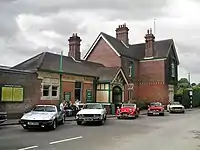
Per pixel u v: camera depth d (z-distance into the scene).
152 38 43.25
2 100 20.88
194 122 22.48
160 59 42.34
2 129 15.95
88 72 31.08
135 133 15.22
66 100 26.89
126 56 40.09
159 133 15.43
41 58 26.81
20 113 22.17
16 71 22.03
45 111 17.42
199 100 57.97
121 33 45.16
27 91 22.91
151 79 42.72
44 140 12.10
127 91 37.41
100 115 19.53
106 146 10.89
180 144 11.77
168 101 42.78
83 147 10.56
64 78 26.81
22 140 11.98
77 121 19.59
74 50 34.22
